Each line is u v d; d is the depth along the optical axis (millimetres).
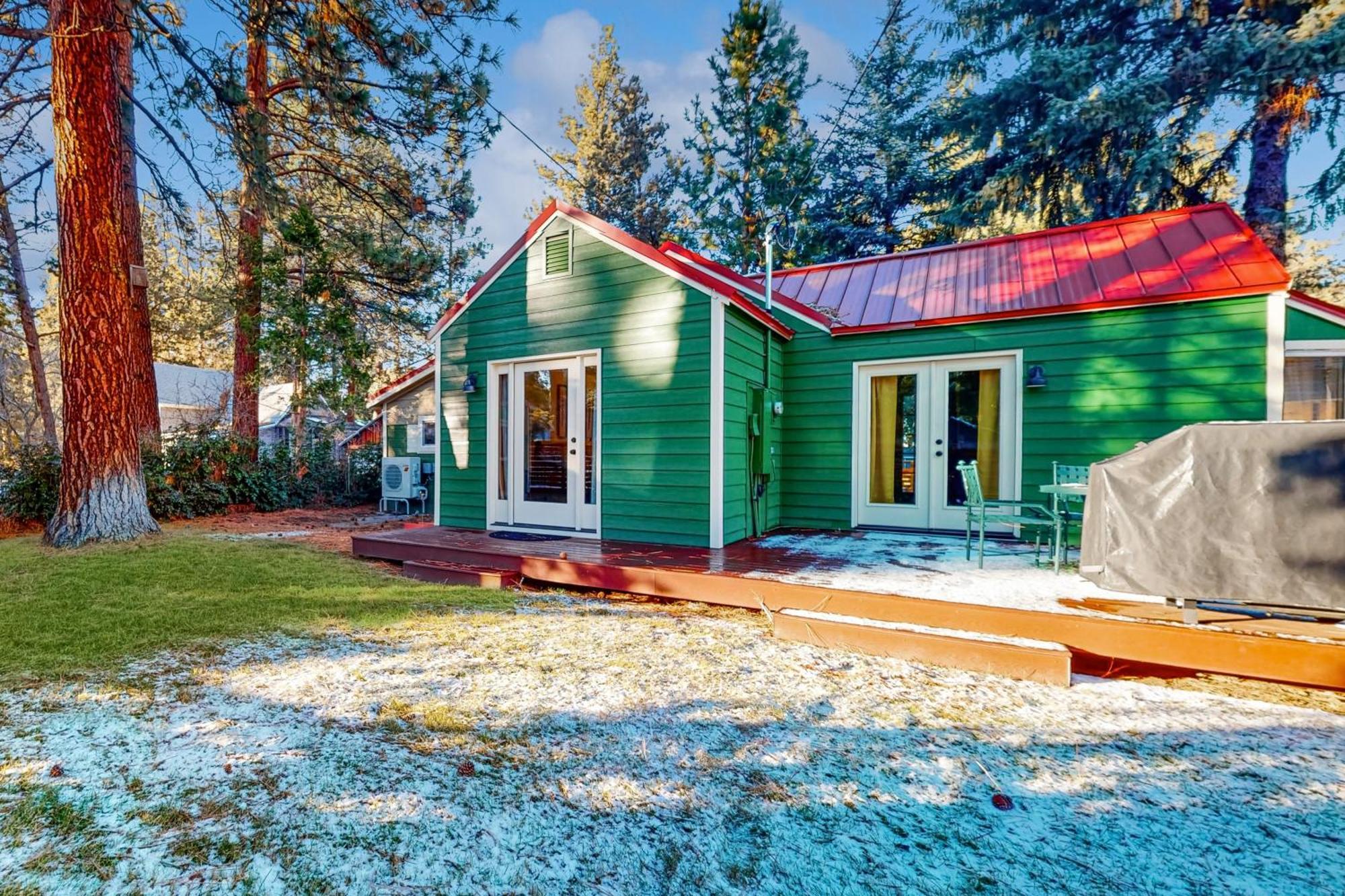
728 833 1866
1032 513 5988
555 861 1726
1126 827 1920
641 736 2461
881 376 6859
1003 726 2588
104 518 6141
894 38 14891
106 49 6125
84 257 6055
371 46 8008
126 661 3080
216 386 20375
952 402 6512
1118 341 5695
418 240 11891
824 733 2510
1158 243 6191
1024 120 12969
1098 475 3223
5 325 11375
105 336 6180
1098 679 3129
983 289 6660
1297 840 1858
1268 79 9625
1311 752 2377
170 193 7891
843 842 1835
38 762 2121
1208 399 5355
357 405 10984
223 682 2867
